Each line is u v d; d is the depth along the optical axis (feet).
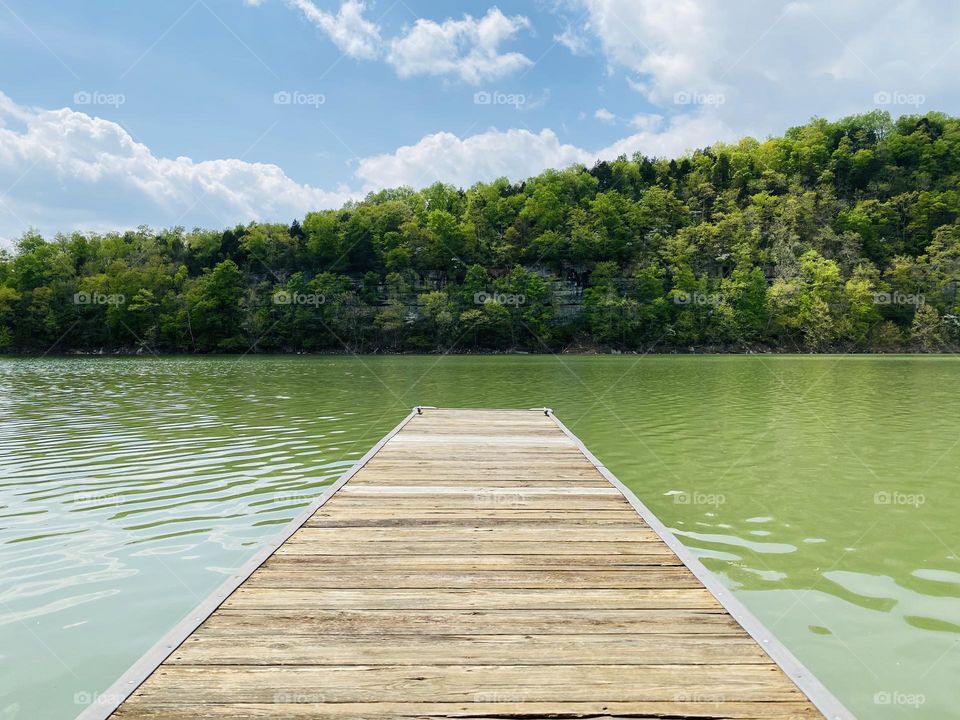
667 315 255.91
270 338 255.29
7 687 13.91
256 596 14.15
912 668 14.74
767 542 23.34
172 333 255.09
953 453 39.83
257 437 44.78
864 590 19.12
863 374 120.06
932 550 22.57
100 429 48.88
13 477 32.60
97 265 281.13
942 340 238.48
